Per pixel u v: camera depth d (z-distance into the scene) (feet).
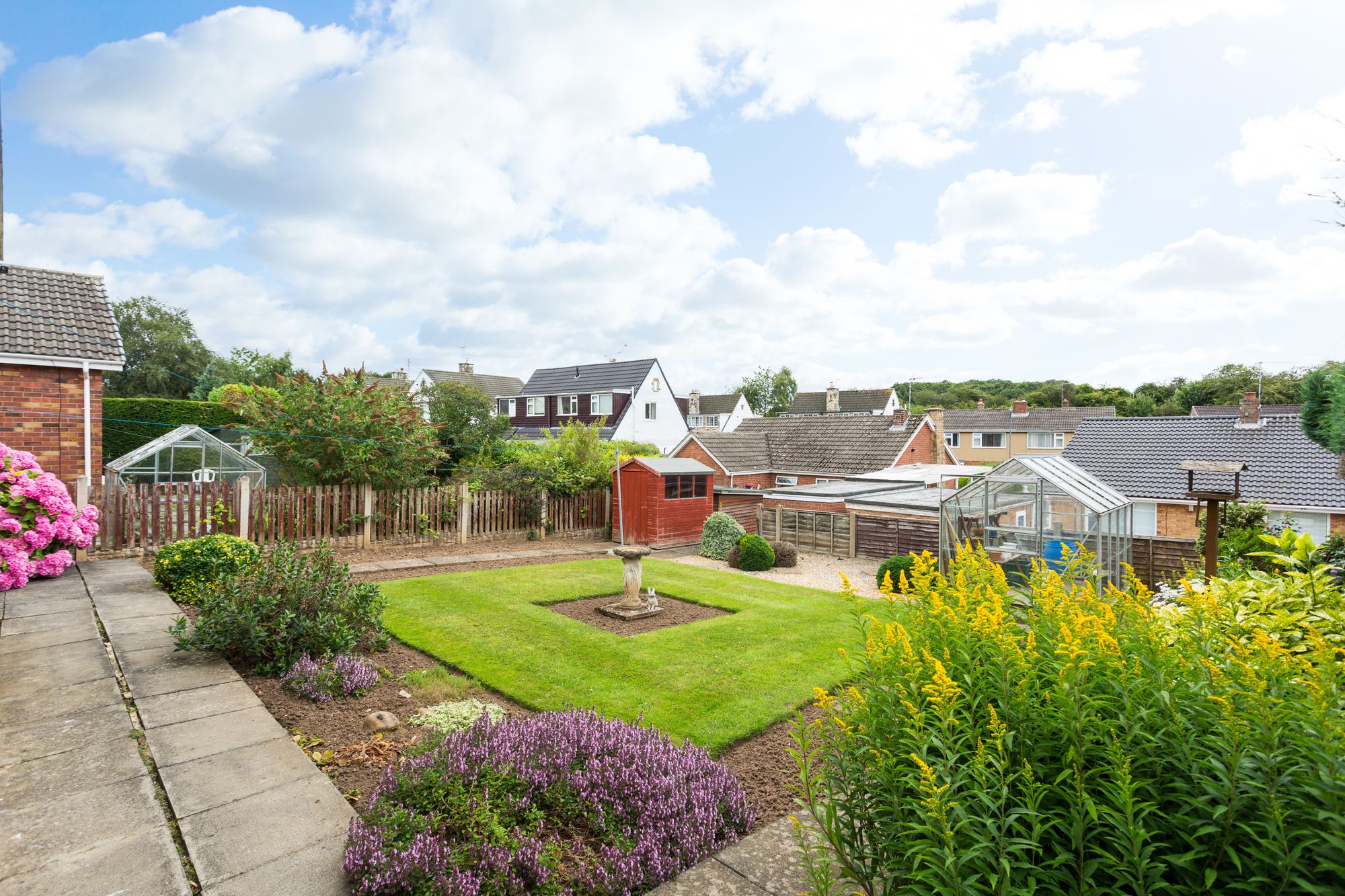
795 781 16.14
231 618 20.98
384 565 42.37
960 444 187.21
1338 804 6.53
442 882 10.18
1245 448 68.80
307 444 48.85
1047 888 8.02
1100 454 75.72
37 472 33.35
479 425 91.45
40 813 12.76
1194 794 7.43
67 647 22.58
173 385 149.59
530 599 33.91
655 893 11.15
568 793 13.41
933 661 9.02
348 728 17.51
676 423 158.81
